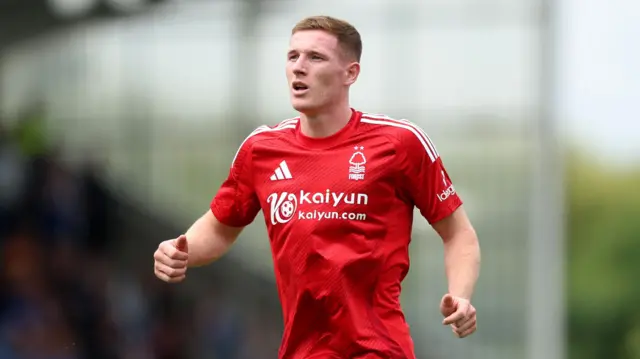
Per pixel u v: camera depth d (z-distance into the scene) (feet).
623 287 426.92
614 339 417.69
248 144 60.44
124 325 172.86
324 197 57.82
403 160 58.34
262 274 181.06
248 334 179.32
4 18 183.01
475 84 179.83
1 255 168.04
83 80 183.83
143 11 183.11
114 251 179.83
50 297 167.53
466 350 179.11
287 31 180.14
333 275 57.11
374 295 57.88
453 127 180.96
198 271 180.55
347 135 58.80
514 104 178.50
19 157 177.68
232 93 181.57
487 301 180.24
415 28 179.93
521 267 179.32
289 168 58.85
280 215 58.59
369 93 181.57
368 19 180.75
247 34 180.96
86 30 184.14
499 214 180.14
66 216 177.06
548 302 178.40
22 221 172.96
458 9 178.91
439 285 178.40
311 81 57.82
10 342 157.17
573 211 463.83
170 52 183.11
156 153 183.11
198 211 182.29
